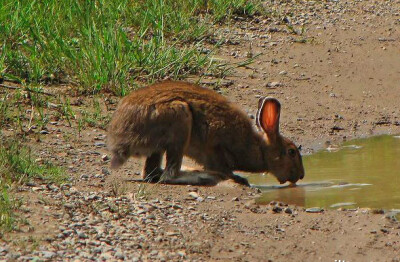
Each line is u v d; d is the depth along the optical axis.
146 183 11.90
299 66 19.05
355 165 13.44
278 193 11.97
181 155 12.06
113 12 19.02
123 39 17.19
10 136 13.28
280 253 9.20
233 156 12.75
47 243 8.92
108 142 12.36
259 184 12.86
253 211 10.70
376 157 13.92
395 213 10.66
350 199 11.42
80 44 17.00
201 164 12.71
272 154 12.82
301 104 16.97
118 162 12.17
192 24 19.83
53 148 13.16
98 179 11.88
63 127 14.27
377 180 12.42
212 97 12.56
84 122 14.52
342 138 15.37
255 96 17.06
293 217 10.45
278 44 20.30
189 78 17.44
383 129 15.94
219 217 10.33
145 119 11.98
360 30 21.88
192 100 12.32
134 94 12.30
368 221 10.27
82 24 17.81
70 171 12.17
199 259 8.85
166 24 19.45
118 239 9.23
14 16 17.17
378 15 23.41
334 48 20.33
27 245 8.80
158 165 12.25
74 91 15.89
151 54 17.16
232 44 19.94
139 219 9.95
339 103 17.19
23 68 16.42
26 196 10.41
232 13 21.95
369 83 18.34
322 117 16.38
